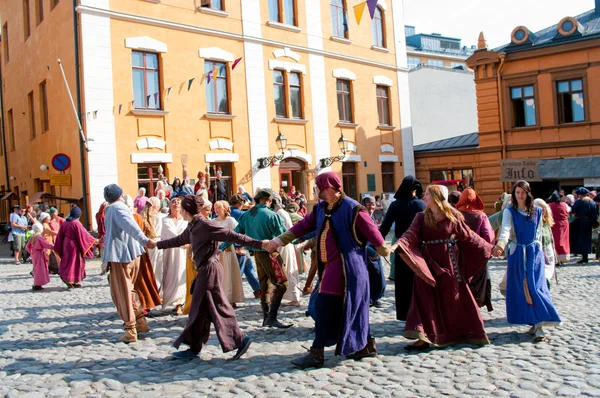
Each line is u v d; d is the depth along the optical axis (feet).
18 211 61.46
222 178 71.05
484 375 17.16
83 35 59.52
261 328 25.18
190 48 67.92
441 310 20.42
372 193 90.02
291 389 16.43
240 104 72.79
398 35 96.78
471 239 20.62
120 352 21.76
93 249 58.75
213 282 19.98
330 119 84.38
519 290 21.57
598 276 38.24
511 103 90.79
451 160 97.45
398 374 17.52
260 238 25.57
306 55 81.51
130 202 38.60
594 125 83.56
